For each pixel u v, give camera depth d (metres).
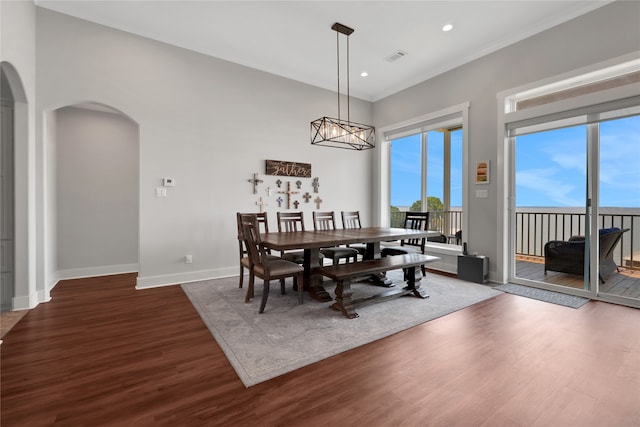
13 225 2.97
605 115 3.15
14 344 2.23
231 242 4.39
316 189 5.25
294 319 2.72
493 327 2.54
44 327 2.55
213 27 3.64
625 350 2.12
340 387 1.71
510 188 3.99
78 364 1.95
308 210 5.17
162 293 3.54
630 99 2.94
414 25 3.57
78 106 4.34
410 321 2.67
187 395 1.63
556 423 1.41
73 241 4.36
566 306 3.05
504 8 3.25
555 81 3.41
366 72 4.85
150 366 1.93
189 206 4.07
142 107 3.74
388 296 3.09
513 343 2.24
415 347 2.19
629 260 3.97
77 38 3.37
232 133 4.39
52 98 3.25
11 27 2.54
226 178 4.35
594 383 1.73
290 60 4.46
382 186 5.87
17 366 1.92
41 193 3.20
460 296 3.40
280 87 4.83
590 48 3.13
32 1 3.07
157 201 3.85
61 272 4.26
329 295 3.33
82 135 4.41
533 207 5.24
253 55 4.32
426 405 1.55
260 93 4.64
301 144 5.07
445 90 4.64
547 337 2.34
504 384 1.73
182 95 4.00
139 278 3.75
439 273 4.57
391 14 3.37
